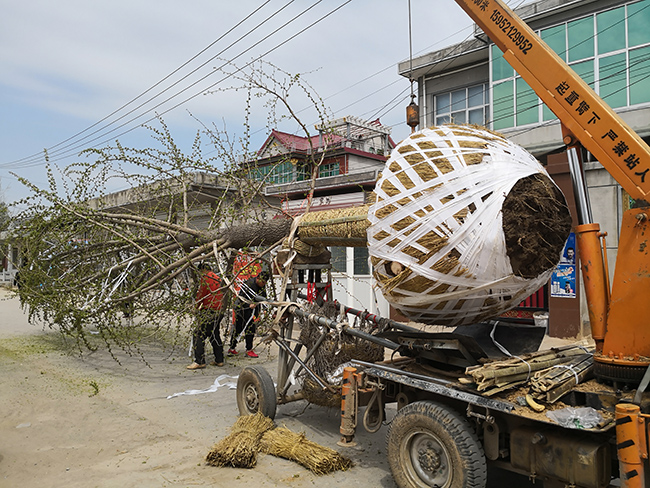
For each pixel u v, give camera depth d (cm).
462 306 328
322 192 1392
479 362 326
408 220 310
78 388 633
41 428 488
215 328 738
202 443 449
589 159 934
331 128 639
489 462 318
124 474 381
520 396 292
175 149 694
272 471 388
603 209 915
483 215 296
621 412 242
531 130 1168
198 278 700
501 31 354
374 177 1273
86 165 703
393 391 381
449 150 315
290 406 562
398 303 344
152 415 530
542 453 282
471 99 1426
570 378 296
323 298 535
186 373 714
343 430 400
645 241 273
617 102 1062
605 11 1070
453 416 309
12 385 643
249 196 697
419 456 329
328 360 455
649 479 253
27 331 1067
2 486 362
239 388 515
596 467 259
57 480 371
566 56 1124
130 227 783
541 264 318
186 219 711
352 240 450
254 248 679
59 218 718
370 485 364
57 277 771
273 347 891
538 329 358
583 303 870
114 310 691
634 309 275
